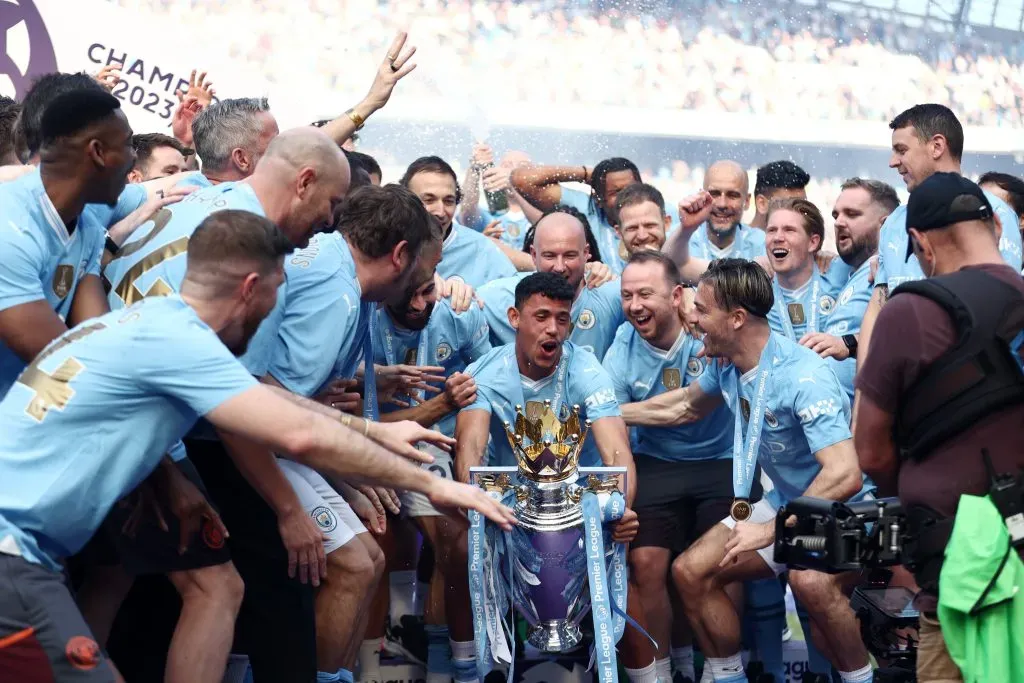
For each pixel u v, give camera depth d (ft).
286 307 10.29
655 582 13.28
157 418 7.88
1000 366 8.24
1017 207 15.78
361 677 13.25
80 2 18.35
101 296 9.73
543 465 10.92
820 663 14.10
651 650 12.86
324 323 10.35
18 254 8.90
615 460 12.19
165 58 18.80
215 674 9.39
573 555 10.85
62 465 7.70
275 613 10.62
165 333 7.76
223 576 9.60
